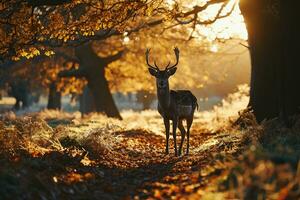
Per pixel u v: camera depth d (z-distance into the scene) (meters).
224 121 24.12
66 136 15.60
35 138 14.55
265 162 8.23
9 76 41.84
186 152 16.78
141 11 17.34
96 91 37.25
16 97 60.81
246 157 8.66
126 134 22.48
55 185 9.48
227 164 9.35
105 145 15.64
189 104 16.73
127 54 39.75
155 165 14.03
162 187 10.00
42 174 9.80
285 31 17.11
